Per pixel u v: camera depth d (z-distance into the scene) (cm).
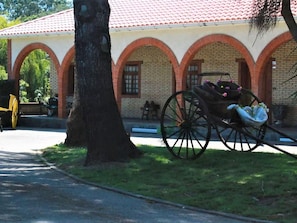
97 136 1178
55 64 2484
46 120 2478
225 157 1227
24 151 1588
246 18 1897
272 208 787
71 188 977
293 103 2134
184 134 1277
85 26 1166
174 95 1269
